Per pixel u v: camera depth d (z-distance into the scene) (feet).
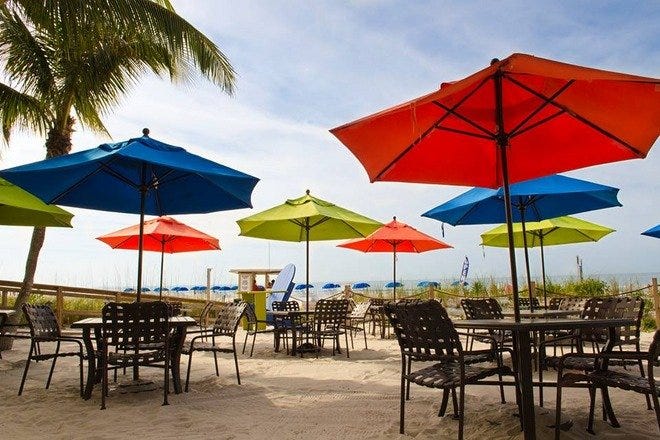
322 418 13.74
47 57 30.19
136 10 24.59
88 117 32.60
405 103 10.53
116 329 15.40
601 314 15.88
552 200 21.89
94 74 30.14
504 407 13.92
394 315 12.50
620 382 10.07
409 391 16.22
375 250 37.47
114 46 30.50
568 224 26.91
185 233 31.17
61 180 16.20
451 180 15.28
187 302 45.62
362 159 12.73
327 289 102.58
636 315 14.73
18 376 20.51
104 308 15.26
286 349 28.48
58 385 18.63
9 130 31.22
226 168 17.58
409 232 32.94
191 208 22.25
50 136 30.32
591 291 46.09
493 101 12.82
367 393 16.72
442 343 11.13
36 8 23.58
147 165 19.57
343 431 12.48
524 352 10.50
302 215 26.17
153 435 12.32
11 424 13.42
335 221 31.09
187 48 27.25
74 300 45.80
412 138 12.68
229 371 21.48
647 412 13.43
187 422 13.44
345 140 11.87
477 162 15.08
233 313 19.15
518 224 26.84
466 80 9.43
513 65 9.32
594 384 10.59
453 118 13.15
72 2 22.89
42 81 29.71
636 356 10.70
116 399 16.28
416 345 11.80
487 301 20.88
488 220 23.84
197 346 18.65
